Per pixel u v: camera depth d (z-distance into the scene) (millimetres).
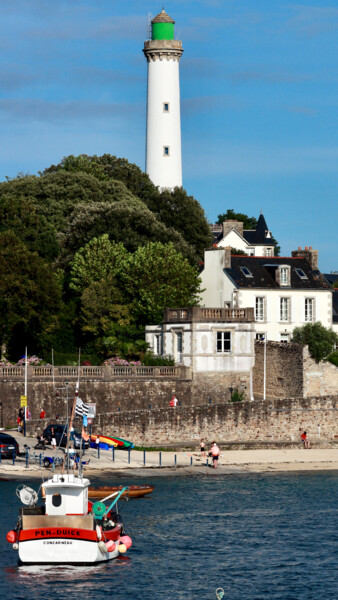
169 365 116250
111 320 127625
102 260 133500
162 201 170000
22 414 102938
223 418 104688
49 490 63312
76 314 129375
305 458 102188
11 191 159250
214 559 66125
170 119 176500
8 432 101875
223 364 116312
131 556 66562
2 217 134750
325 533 72500
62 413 106938
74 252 142000
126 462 95062
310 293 134000
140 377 111500
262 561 65812
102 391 109312
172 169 176875
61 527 62344
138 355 122188
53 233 139375
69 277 136625
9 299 115562
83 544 62406
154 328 122812
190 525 74250
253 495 84938
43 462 90562
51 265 136125
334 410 109312
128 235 142375
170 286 128625
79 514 63438
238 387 116938
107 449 99000
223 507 80125
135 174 175625
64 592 59656
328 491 86938
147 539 70375
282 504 81500
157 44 175250
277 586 61188
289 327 132500
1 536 69312
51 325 123938
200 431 103875
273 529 73500
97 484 85250
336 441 108188
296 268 136375
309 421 108312
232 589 60656
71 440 94375
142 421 101625
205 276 136000
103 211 144875
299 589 60781
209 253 135375
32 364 114375
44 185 159500
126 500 74250
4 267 116562
